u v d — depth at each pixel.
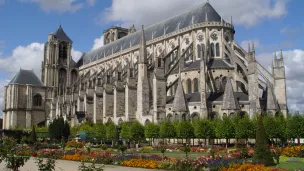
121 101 96.44
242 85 82.31
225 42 91.94
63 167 33.00
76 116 109.94
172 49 99.25
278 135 59.12
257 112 66.50
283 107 74.50
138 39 121.94
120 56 125.81
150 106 85.62
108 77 103.25
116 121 93.94
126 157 37.88
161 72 82.44
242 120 60.75
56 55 156.12
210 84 83.75
